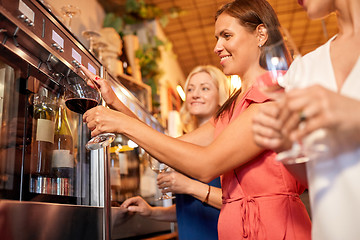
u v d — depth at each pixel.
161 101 4.06
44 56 0.98
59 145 1.12
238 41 1.03
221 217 1.02
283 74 0.72
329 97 0.48
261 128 0.59
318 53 0.76
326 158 0.62
